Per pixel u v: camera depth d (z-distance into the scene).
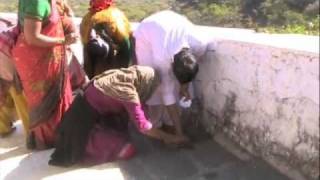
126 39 4.79
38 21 4.25
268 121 3.99
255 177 3.92
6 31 4.86
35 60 4.44
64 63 4.62
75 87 5.25
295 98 3.69
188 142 4.58
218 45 4.44
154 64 4.52
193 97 4.84
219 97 4.53
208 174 4.07
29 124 4.69
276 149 3.95
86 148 4.41
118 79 4.21
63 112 4.67
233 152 4.33
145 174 4.16
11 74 4.84
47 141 4.77
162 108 4.68
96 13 4.81
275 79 3.85
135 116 4.18
